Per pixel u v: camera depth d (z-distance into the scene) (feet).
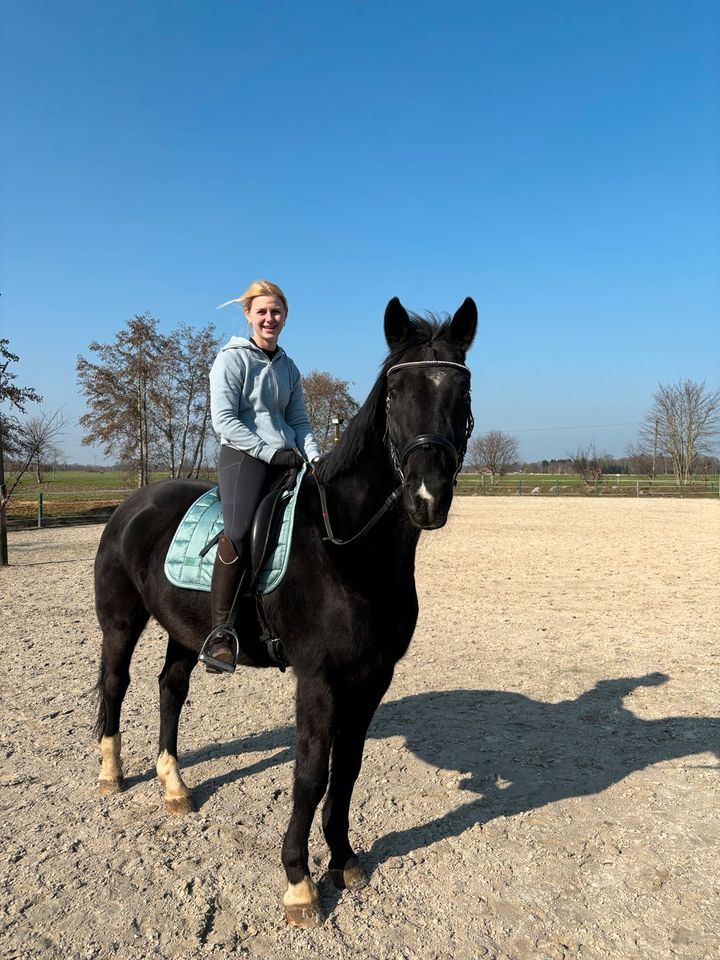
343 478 8.93
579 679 18.86
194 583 10.23
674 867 10.07
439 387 7.93
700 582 34.53
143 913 8.95
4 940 8.41
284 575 8.97
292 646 9.01
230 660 9.34
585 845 10.66
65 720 15.67
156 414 80.64
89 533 58.65
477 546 49.21
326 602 8.66
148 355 78.64
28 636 23.34
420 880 9.78
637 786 12.62
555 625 25.36
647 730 15.25
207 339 80.64
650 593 31.68
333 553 8.70
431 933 8.68
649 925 8.85
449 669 19.90
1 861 10.01
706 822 11.33
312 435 11.05
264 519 9.36
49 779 12.74
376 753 14.15
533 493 125.18
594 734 15.05
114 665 12.08
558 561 41.83
